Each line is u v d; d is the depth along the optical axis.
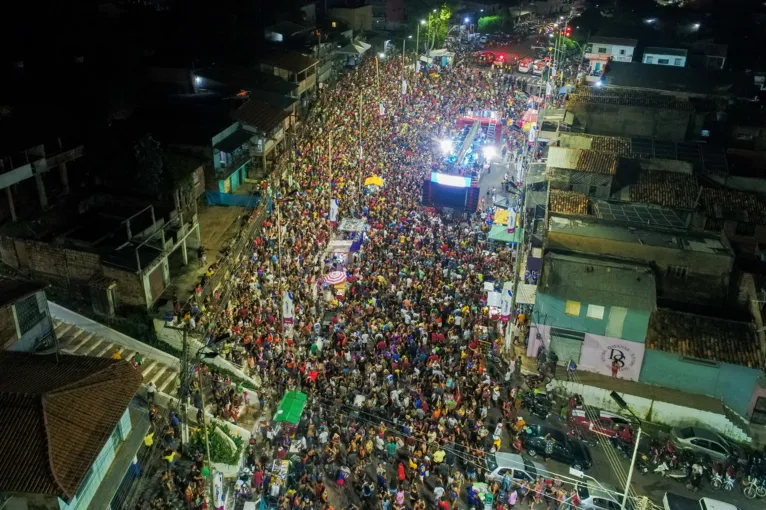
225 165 57.12
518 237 50.41
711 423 38.25
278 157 65.50
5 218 42.47
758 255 48.75
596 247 43.22
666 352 39.16
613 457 35.94
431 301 45.06
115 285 37.66
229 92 67.19
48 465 22.20
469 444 34.78
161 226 41.28
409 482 32.38
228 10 94.31
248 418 34.66
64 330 35.28
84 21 69.81
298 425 34.62
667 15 123.56
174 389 34.09
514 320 45.22
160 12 88.44
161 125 57.59
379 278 46.69
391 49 122.31
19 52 62.41
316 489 30.38
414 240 52.81
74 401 24.73
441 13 132.38
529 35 142.12
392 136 75.38
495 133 81.12
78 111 57.19
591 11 129.25
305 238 51.09
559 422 38.25
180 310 38.47
